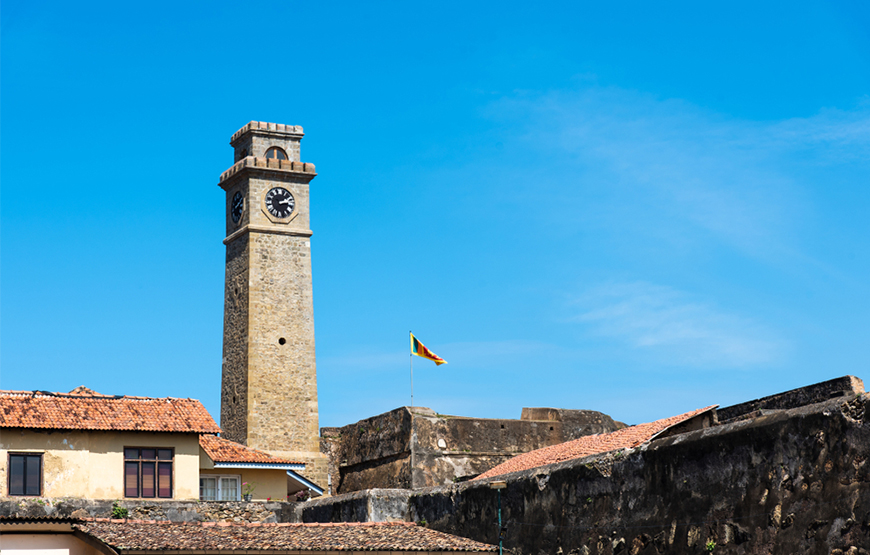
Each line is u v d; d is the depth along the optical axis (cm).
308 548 2970
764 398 3559
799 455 2267
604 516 2753
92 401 3941
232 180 6856
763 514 2323
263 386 6469
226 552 2881
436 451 4747
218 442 4434
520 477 3058
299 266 6731
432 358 5109
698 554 2469
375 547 3020
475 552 3069
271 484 4381
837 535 2155
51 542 2983
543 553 2927
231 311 6738
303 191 6844
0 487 3634
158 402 4056
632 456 2697
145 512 3731
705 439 2500
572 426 5106
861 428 2147
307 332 6662
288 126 6912
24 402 3819
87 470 3772
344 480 5284
